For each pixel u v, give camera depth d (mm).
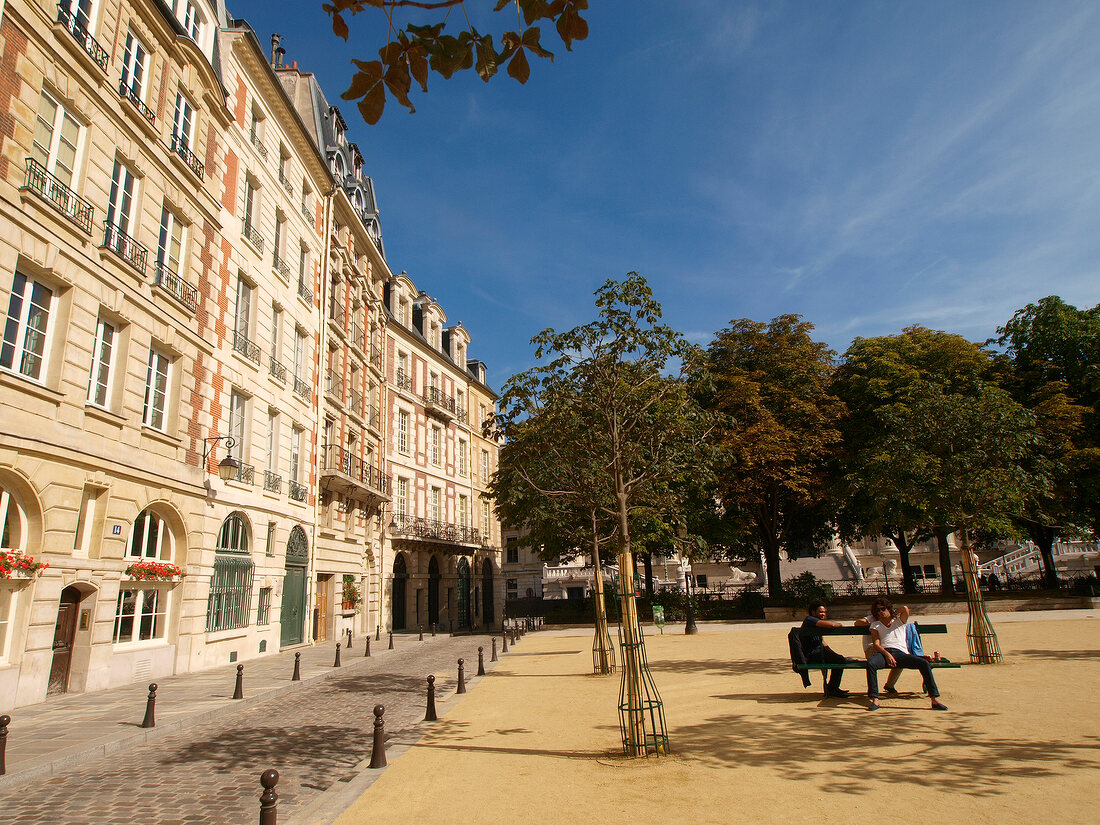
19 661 11094
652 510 16219
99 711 10930
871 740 7348
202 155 17734
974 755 6531
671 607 32375
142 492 14500
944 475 14008
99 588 13156
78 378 12539
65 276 12266
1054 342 30688
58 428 11977
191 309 16703
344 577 27625
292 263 23688
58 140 12539
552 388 9375
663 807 5465
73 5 13070
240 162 20078
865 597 31188
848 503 31406
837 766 6371
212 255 18016
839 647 17625
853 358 32875
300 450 23734
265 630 20297
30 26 11641
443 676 15969
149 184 15195
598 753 7402
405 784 6578
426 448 38812
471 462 45125
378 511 31938
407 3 3477
